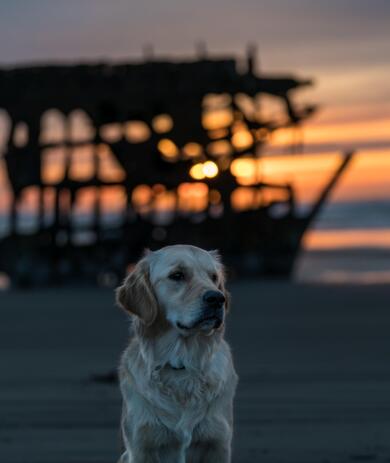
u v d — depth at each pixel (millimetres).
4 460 9992
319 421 11352
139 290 8070
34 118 30062
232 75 29172
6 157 30375
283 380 13609
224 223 29844
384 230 48469
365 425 11148
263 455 10094
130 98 29406
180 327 7875
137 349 8102
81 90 29578
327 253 40875
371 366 14586
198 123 29625
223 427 7977
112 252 30078
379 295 24000
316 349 16156
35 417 11602
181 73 29297
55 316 21047
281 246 30531
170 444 7941
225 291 8312
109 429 11070
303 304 22375
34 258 29797
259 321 19547
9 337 18047
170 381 7910
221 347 8070
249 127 29828
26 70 29828
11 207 30359
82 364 15023
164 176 29891
